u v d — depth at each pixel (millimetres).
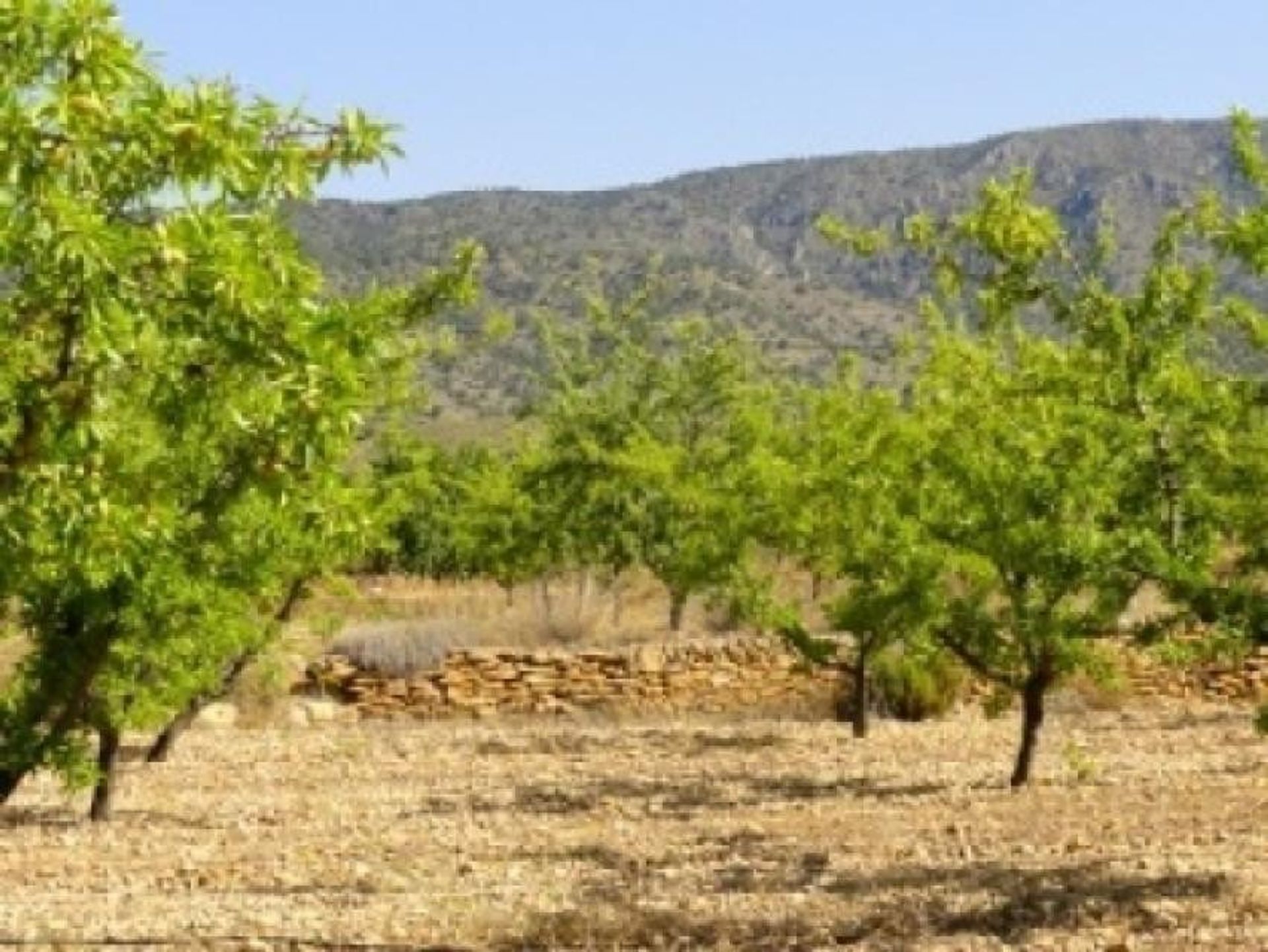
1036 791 20297
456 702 31609
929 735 27141
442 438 100375
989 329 17547
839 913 13898
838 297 199375
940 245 16953
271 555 16688
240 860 17031
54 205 6422
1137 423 14961
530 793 21750
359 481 26172
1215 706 30281
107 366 7074
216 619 17531
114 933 13516
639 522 37500
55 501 7566
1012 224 16234
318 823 19438
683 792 21562
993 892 14359
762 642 32000
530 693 31781
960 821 18156
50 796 21812
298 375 7598
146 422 8781
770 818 19031
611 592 45781
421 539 53625
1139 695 30578
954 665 29078
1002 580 20969
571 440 39438
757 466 25828
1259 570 14258
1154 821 17484
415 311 19750
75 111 6590
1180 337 15625
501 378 147875
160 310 7273
